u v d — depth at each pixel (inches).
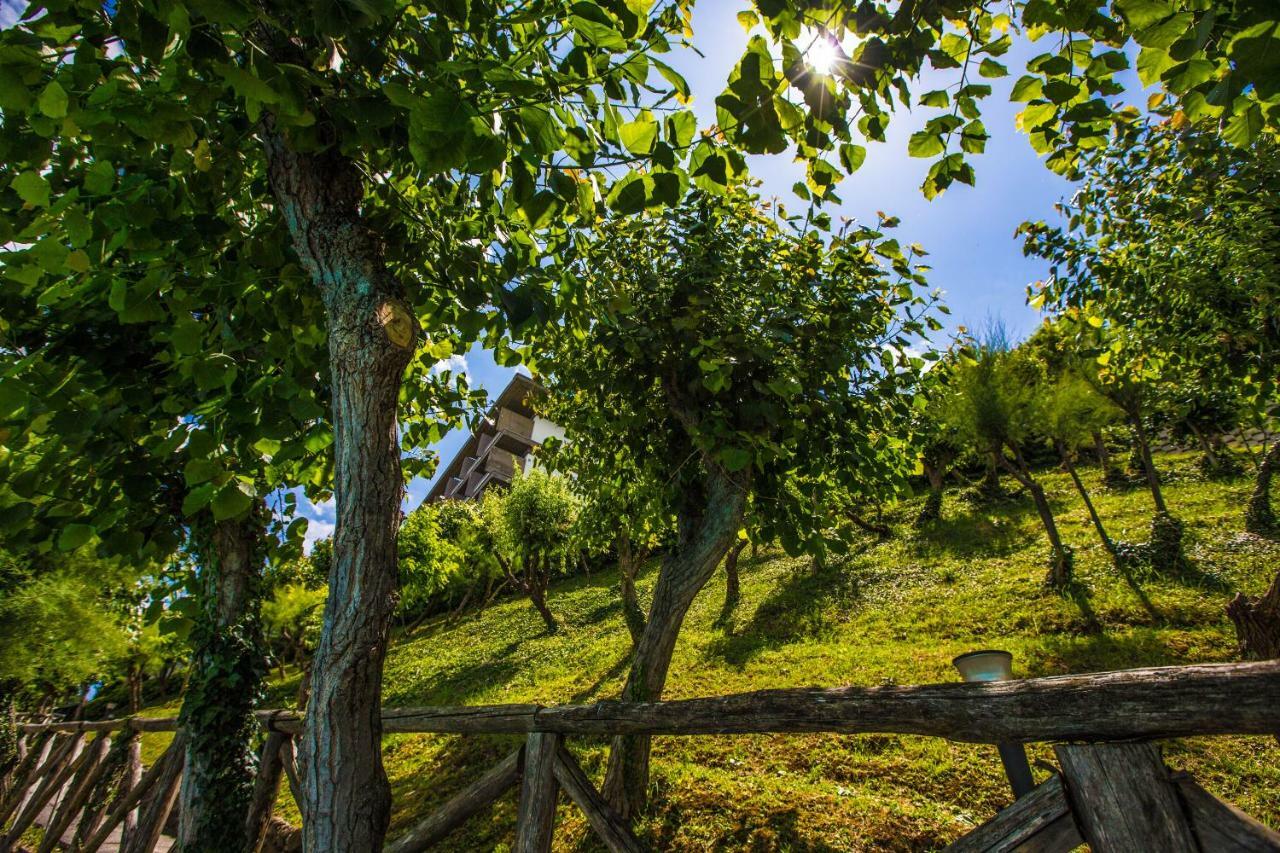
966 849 57.9
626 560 420.8
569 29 68.5
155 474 111.7
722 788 193.3
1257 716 42.6
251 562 186.5
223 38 64.7
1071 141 114.5
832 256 197.3
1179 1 63.4
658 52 68.1
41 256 76.2
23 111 68.7
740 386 181.8
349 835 65.9
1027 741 56.1
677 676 351.3
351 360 76.7
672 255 207.9
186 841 159.6
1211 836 44.8
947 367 227.9
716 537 183.3
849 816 169.3
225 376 89.2
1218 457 606.5
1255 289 215.3
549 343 204.8
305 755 69.7
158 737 530.0
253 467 107.7
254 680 178.4
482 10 75.9
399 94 54.5
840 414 180.1
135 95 69.1
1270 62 54.1
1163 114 110.3
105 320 108.2
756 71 65.0
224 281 99.7
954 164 96.0
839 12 71.8
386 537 74.3
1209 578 335.6
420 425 194.5
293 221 84.4
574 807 202.1
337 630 71.1
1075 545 448.8
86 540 110.7
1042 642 300.8
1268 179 207.8
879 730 67.9
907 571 488.4
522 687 427.8
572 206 85.9
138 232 86.1
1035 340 544.1
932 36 78.0
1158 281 239.9
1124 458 760.3
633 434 212.2
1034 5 77.4
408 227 124.4
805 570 564.4
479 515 1096.2
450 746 296.2
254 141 95.3
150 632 373.7
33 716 481.7
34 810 265.0
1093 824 50.7
